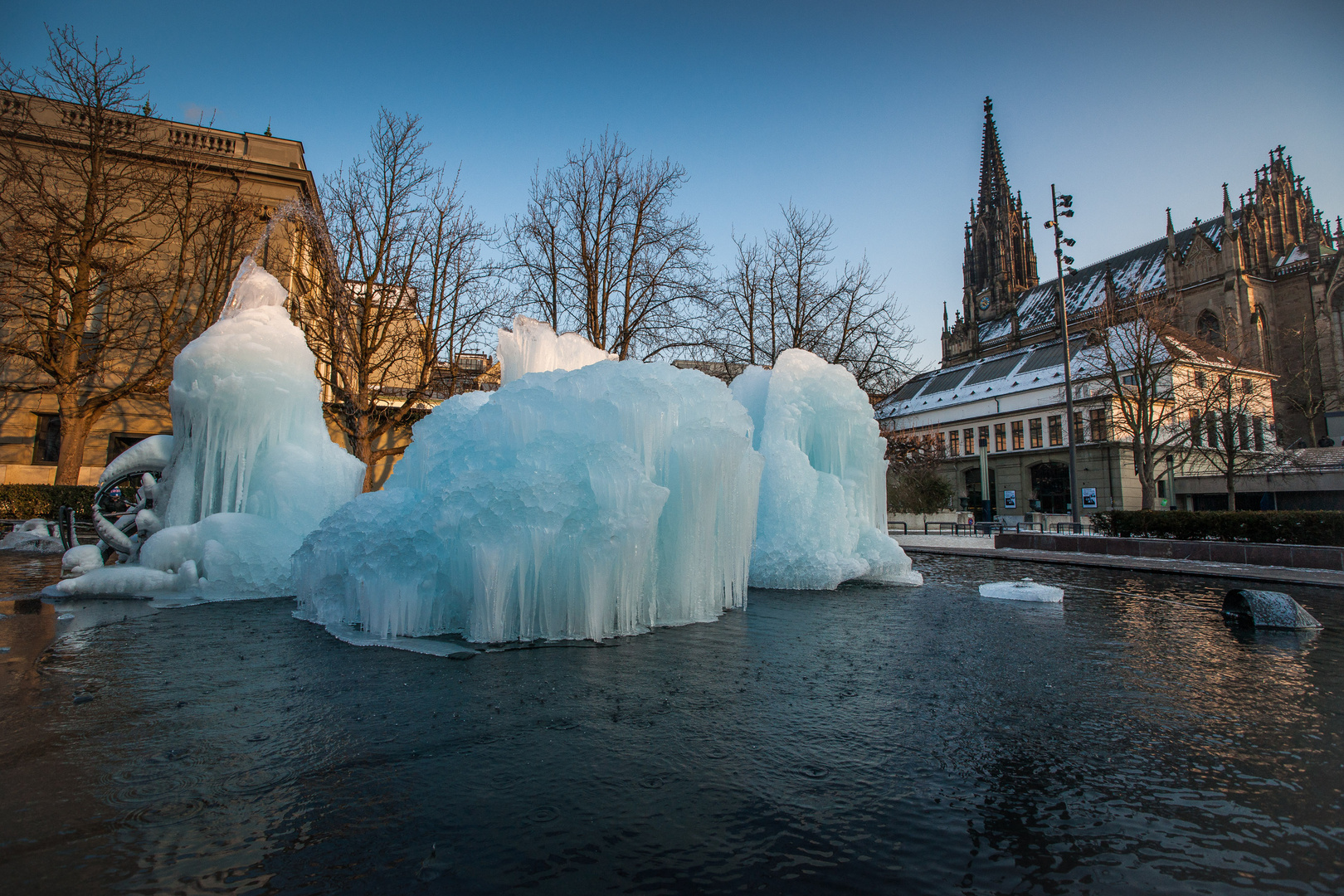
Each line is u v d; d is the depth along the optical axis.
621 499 5.64
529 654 4.97
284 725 3.32
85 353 20.92
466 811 2.41
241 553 7.36
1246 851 2.19
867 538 9.77
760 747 3.10
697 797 2.56
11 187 19.66
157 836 2.19
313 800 2.49
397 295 19.28
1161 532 17.72
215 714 3.48
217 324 8.14
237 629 5.72
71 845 2.12
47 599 7.11
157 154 21.06
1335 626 6.52
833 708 3.74
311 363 8.66
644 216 20.62
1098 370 38.84
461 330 19.61
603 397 6.17
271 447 8.15
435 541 5.48
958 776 2.80
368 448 18.55
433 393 21.84
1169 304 30.61
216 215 20.19
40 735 3.13
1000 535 17.41
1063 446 42.78
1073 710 3.74
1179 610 7.49
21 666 4.41
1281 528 15.17
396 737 3.18
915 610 7.42
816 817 2.40
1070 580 10.66
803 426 9.84
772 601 8.04
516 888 1.91
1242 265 50.28
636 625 6.04
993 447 48.84
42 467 20.64
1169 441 29.30
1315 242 54.41
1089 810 2.49
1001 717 3.60
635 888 1.92
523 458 5.55
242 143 23.55
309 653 4.88
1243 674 4.57
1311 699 3.96
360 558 5.72
